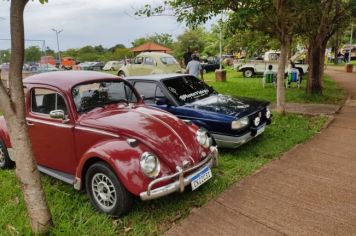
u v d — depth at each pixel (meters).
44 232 3.94
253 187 5.07
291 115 9.68
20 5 3.32
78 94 5.05
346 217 4.19
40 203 3.89
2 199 4.96
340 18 13.45
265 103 7.16
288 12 9.17
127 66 19.38
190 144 4.64
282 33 9.31
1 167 6.19
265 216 4.27
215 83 19.08
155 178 4.10
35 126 5.29
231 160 6.17
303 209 4.40
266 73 16.52
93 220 4.27
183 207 4.55
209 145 5.00
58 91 5.03
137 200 4.63
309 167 5.78
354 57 50.75
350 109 10.73
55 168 5.25
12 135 3.70
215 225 4.11
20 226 4.15
